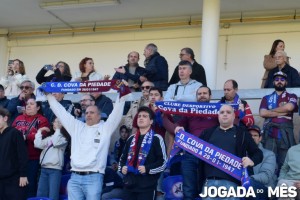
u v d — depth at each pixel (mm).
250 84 10680
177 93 6859
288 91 7285
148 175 5430
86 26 12195
